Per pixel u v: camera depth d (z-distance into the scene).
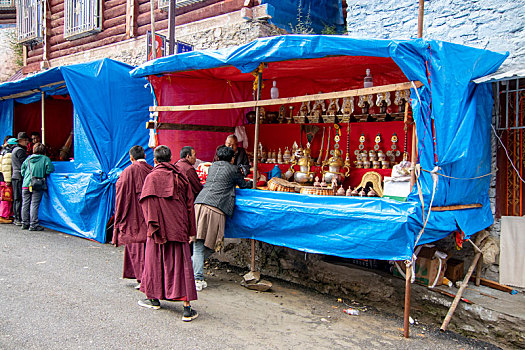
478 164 4.44
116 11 10.38
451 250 4.95
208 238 4.72
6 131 10.09
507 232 4.60
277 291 5.10
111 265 5.71
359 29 6.17
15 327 3.65
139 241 4.37
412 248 3.66
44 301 4.28
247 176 6.09
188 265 3.94
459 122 3.95
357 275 4.90
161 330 3.75
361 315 4.42
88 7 10.78
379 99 5.58
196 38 8.39
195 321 4.00
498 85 4.71
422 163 3.69
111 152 7.09
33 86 8.52
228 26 7.89
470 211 4.40
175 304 4.43
